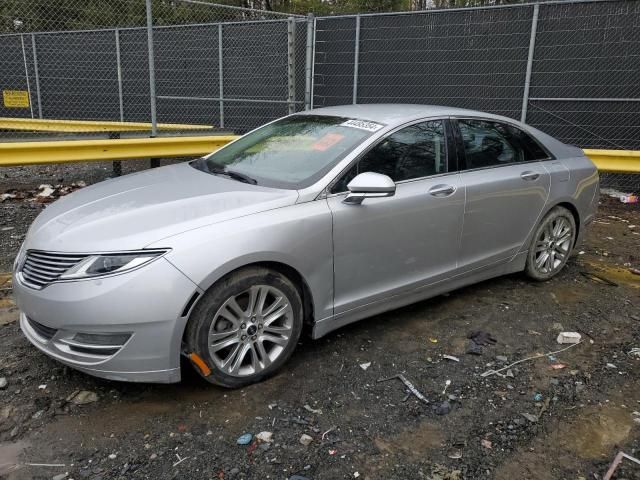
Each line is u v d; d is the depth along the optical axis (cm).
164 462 259
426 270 392
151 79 809
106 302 273
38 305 289
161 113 1209
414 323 407
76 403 300
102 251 282
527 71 852
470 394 320
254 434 280
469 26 901
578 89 844
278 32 1045
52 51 1257
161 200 328
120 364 281
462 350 370
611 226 694
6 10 1002
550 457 270
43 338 300
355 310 360
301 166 362
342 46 1003
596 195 520
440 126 407
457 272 414
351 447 273
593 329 406
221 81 1122
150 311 277
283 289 319
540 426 293
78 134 795
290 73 918
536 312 432
